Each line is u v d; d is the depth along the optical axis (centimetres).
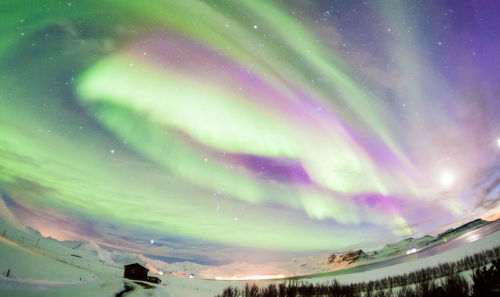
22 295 1756
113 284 3622
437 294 1627
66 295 2081
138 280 5028
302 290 3153
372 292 2925
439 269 3453
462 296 1461
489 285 1309
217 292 4872
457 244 8188
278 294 3058
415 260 8100
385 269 7925
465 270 2944
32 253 3491
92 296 2305
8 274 1991
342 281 5978
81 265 5094
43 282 2189
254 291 3047
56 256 4788
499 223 8906
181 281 7175
